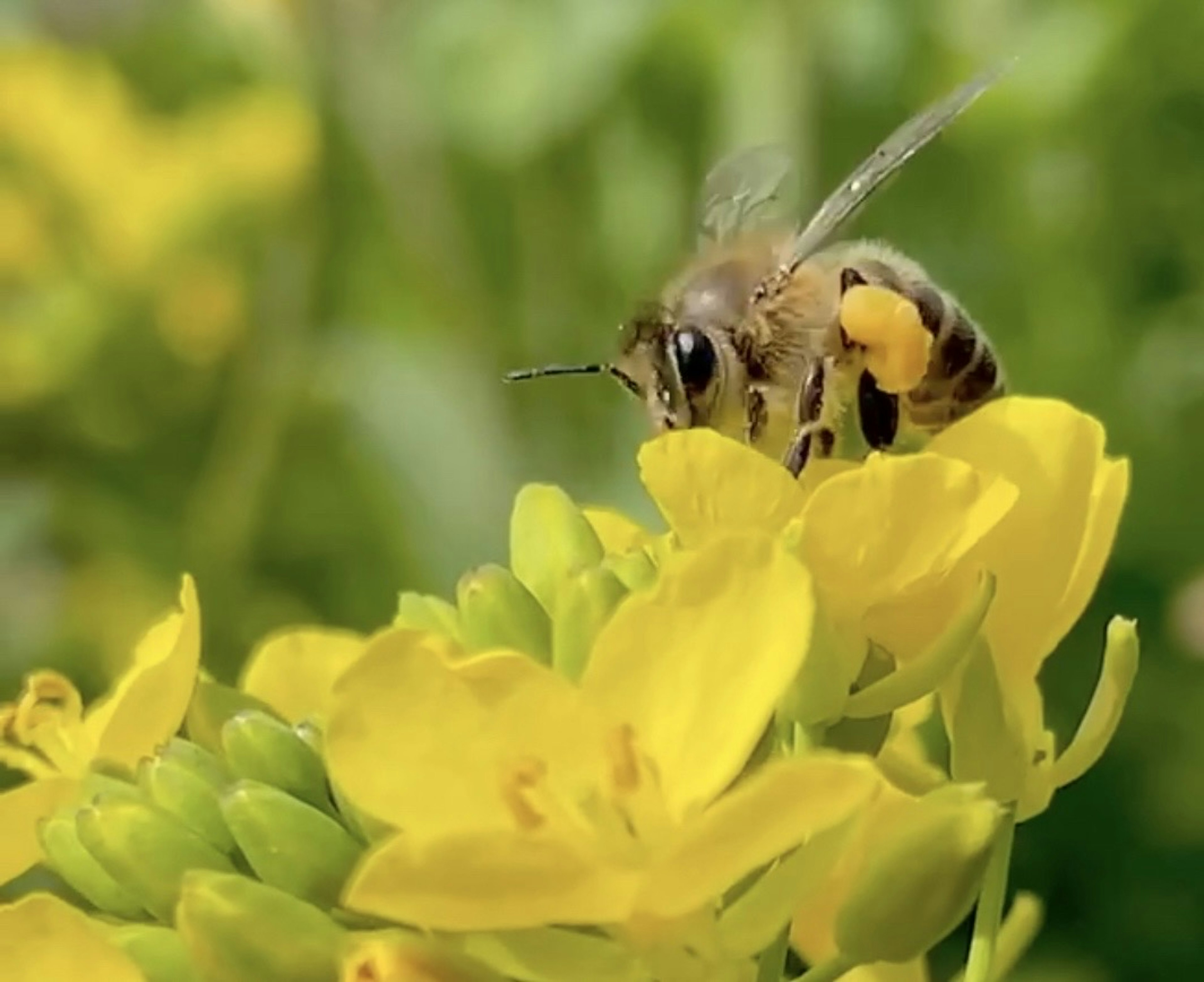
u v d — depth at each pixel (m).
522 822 0.15
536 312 0.24
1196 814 0.21
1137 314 0.23
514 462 0.23
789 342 0.18
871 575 0.16
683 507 0.16
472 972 0.15
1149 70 0.23
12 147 0.25
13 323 0.25
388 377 0.23
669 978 0.15
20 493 0.24
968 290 0.23
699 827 0.15
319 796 0.16
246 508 0.23
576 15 0.23
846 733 0.16
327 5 0.24
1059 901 0.21
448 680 0.15
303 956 0.16
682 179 0.24
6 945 0.16
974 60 0.23
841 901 0.16
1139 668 0.22
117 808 0.16
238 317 0.24
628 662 0.15
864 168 0.18
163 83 0.28
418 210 0.23
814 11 0.23
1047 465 0.16
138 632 0.24
